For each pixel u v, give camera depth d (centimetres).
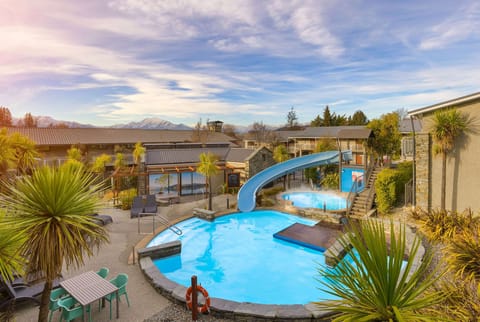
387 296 344
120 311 773
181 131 5591
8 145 1452
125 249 1256
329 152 2892
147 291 889
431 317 326
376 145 2539
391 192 1567
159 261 1198
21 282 785
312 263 1256
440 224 1120
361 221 411
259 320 728
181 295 816
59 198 496
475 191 1315
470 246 630
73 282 752
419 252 1014
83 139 3875
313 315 719
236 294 1017
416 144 1499
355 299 364
